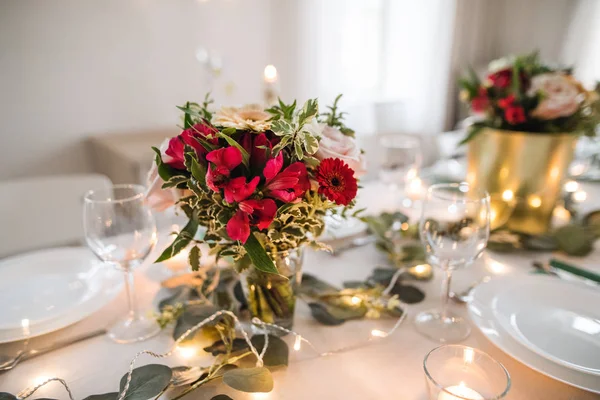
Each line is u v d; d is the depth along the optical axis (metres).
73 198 1.26
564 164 0.92
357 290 0.72
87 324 0.66
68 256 0.82
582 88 0.92
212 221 0.54
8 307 0.66
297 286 0.64
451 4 3.32
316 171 0.52
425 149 1.94
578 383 0.49
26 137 2.02
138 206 0.65
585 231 0.90
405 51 3.37
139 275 0.80
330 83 2.97
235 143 0.48
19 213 1.18
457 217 0.63
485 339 0.62
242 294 0.69
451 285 0.77
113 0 2.07
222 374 0.54
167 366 0.52
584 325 0.61
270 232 0.52
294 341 0.62
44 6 1.91
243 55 2.56
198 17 2.34
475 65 3.65
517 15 3.59
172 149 0.52
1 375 0.54
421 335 0.63
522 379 0.54
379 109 3.22
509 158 0.93
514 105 0.92
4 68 1.89
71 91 2.08
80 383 0.53
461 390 0.46
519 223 0.96
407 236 0.94
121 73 2.19
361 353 0.59
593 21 3.23
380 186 1.34
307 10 2.69
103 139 2.11
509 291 0.69
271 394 0.52
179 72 2.36
